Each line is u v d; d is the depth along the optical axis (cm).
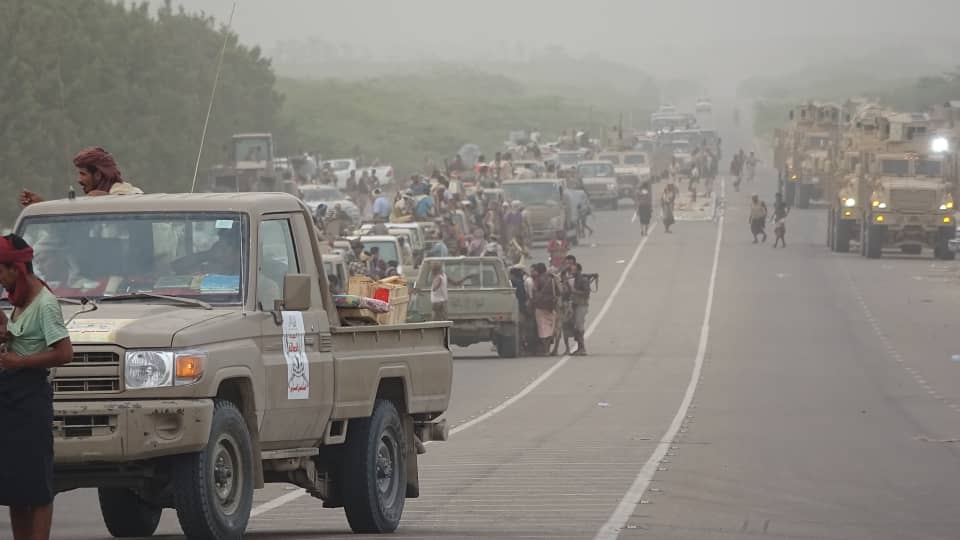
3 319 2158
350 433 2973
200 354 2464
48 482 2192
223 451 2538
